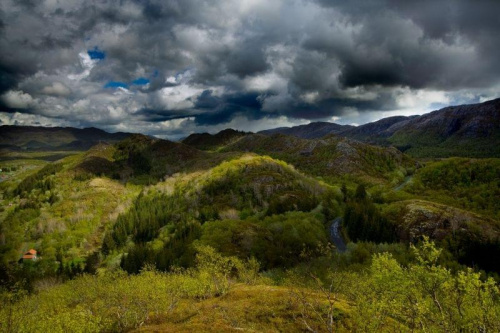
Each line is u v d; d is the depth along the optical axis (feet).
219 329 104.42
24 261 508.94
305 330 105.09
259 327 110.63
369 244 299.38
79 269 418.10
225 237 340.18
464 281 56.95
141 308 133.69
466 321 55.88
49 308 162.50
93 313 138.51
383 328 68.69
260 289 166.61
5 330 103.40
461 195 558.56
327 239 381.81
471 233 331.57
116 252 500.33
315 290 150.82
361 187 548.72
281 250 311.27
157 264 318.65
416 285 59.31
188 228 441.27
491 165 602.85
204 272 172.35
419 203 414.82
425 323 58.08
